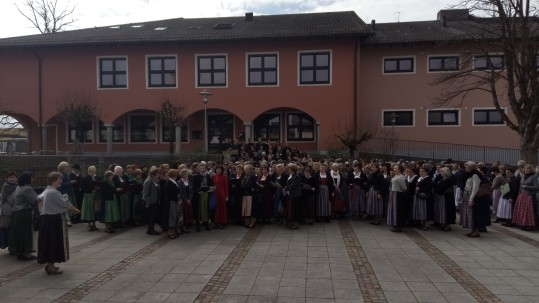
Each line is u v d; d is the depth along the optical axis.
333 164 12.89
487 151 24.62
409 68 26.80
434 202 11.22
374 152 24.70
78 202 12.43
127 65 26.22
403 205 10.95
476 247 9.23
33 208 8.48
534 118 16.75
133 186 12.08
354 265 7.79
